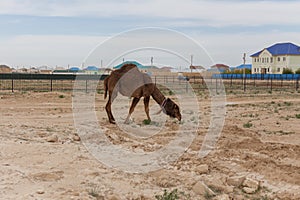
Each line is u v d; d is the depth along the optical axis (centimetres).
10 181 714
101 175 808
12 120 1526
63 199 642
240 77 7100
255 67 10356
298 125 1539
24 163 844
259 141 1173
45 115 1727
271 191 760
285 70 8831
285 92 3806
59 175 777
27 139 1096
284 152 1030
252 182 783
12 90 3162
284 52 9706
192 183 783
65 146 1033
